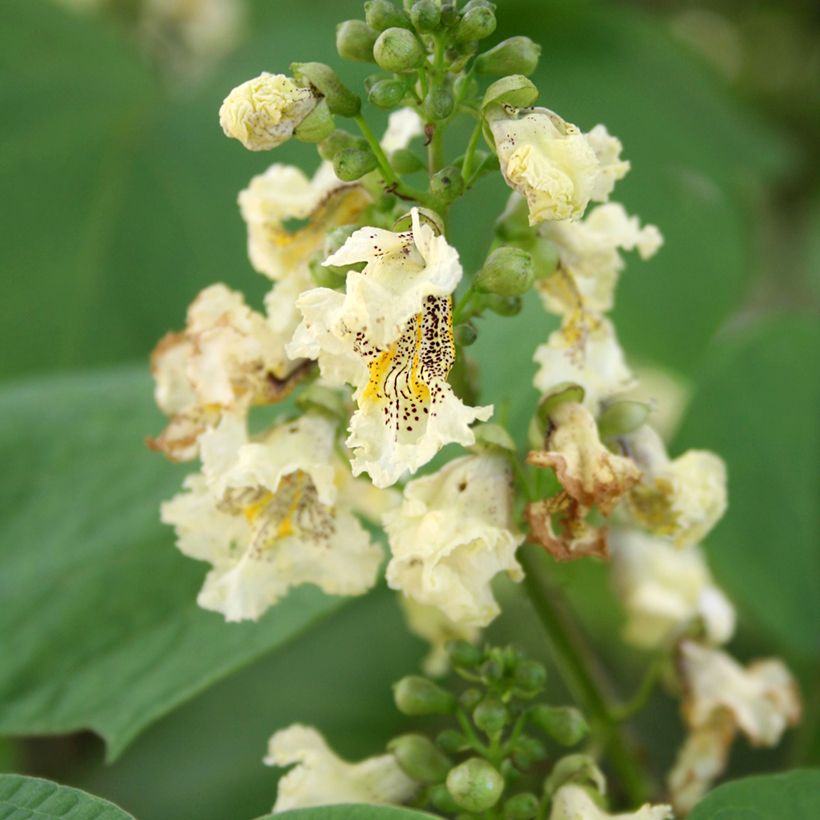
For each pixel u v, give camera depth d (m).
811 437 0.39
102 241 0.44
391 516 0.30
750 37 0.72
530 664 0.31
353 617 0.44
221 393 0.31
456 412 0.29
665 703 0.44
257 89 0.30
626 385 0.32
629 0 0.69
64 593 0.35
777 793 0.30
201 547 0.32
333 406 0.32
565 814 0.31
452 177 0.30
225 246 0.44
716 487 0.32
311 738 0.32
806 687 0.40
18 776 0.29
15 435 0.36
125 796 0.42
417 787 0.32
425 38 0.31
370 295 0.28
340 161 0.30
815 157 0.68
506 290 0.30
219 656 0.34
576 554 0.30
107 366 0.43
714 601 0.37
